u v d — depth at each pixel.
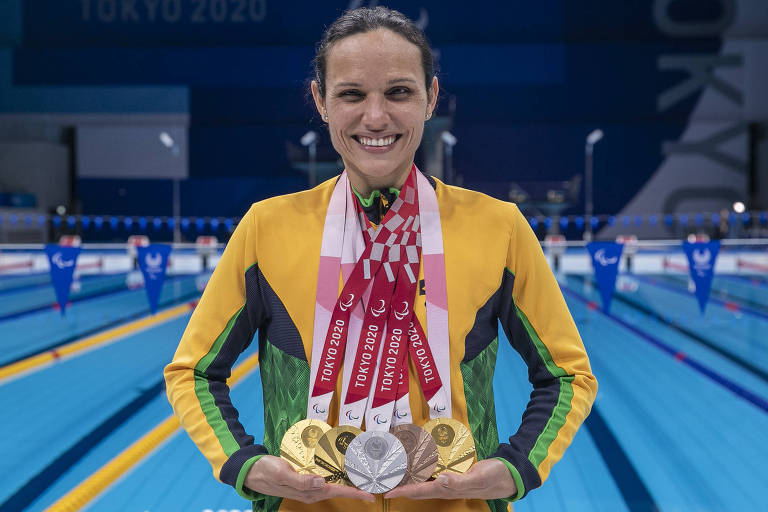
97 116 16.83
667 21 15.99
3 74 16.55
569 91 16.44
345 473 0.79
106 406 3.22
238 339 0.92
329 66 0.83
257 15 16.44
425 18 16.31
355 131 0.83
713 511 2.09
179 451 2.62
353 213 0.89
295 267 0.87
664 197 16.69
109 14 16.41
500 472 0.78
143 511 2.09
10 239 14.02
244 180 17.23
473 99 16.59
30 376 3.77
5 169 16.69
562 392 0.89
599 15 16.12
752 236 14.25
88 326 5.25
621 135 16.61
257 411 3.10
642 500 2.18
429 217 0.88
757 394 3.42
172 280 8.48
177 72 16.64
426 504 0.82
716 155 16.45
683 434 2.83
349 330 0.85
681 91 16.17
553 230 14.59
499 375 3.78
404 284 0.86
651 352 4.35
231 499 2.18
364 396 0.83
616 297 6.84
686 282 8.06
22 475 2.38
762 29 15.74
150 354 4.30
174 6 16.42
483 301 0.87
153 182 17.25
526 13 16.23
